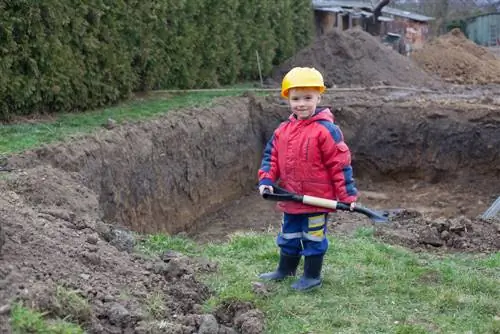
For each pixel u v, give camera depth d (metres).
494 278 5.88
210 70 14.59
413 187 13.48
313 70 5.10
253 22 16.38
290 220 5.28
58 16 9.77
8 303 3.70
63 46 10.03
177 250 6.23
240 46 15.98
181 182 10.73
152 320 4.34
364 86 17.12
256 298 4.98
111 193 8.63
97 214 6.66
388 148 13.77
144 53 12.16
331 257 6.19
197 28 13.92
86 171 8.16
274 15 17.62
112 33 11.19
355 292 5.30
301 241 5.26
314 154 5.04
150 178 9.77
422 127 13.53
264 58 17.08
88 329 4.00
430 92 16.23
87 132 9.02
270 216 11.65
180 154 10.78
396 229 8.22
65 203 6.46
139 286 4.81
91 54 10.71
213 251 6.34
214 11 14.40
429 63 20.59
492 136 13.04
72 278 4.47
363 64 17.69
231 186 12.72
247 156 13.43
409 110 13.77
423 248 7.61
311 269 5.29
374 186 13.70
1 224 4.44
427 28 31.55
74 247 4.95
